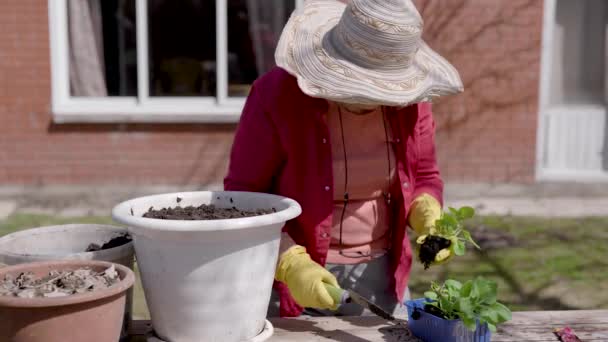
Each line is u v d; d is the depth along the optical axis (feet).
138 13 19.65
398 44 5.25
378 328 5.47
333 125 5.90
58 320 3.83
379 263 6.26
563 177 21.72
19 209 18.28
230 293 4.56
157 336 4.81
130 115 19.97
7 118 19.83
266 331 4.94
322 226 5.80
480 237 16.42
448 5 20.24
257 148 5.73
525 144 21.04
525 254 15.19
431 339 5.09
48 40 19.57
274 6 20.04
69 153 20.16
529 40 20.51
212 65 20.10
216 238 4.37
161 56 19.95
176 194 5.33
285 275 5.18
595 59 21.63
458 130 20.86
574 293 12.89
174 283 4.50
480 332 4.95
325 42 5.51
